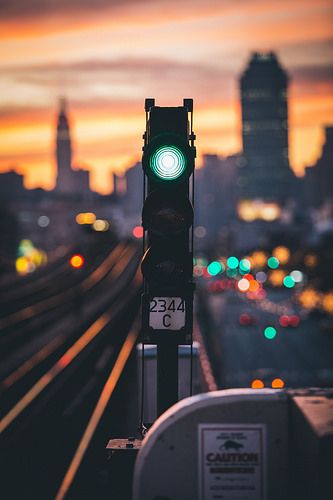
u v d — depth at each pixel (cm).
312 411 575
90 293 13338
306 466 568
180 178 745
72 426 3381
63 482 2439
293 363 9150
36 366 5372
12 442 3083
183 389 1275
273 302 18650
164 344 756
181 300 754
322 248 19950
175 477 623
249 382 7794
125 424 2722
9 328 7594
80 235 11019
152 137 762
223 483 621
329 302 14288
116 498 714
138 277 16200
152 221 749
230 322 13925
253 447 619
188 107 766
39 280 14838
